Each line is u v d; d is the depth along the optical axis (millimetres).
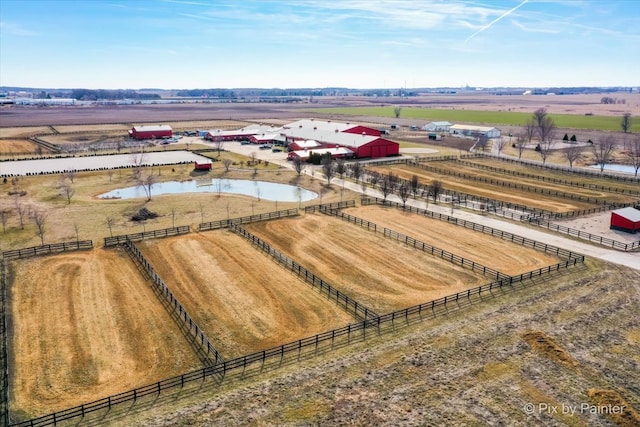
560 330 32250
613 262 43969
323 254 46531
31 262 43812
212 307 35469
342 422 23625
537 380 27000
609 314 34375
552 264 43875
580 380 27000
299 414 24203
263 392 25906
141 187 76500
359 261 44750
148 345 30453
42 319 33594
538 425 23516
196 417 23984
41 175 84188
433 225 56000
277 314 34531
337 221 57500
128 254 46094
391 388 26250
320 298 37094
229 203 65875
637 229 52469
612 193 72375
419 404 24984
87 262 43969
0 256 44969
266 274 41562
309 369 27984
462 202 66688
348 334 31828
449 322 33406
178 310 34906
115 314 34344
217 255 45969
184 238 50844
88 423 23594
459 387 26359
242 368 28078
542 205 65250
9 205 63938
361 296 37469
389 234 52562
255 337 31484
